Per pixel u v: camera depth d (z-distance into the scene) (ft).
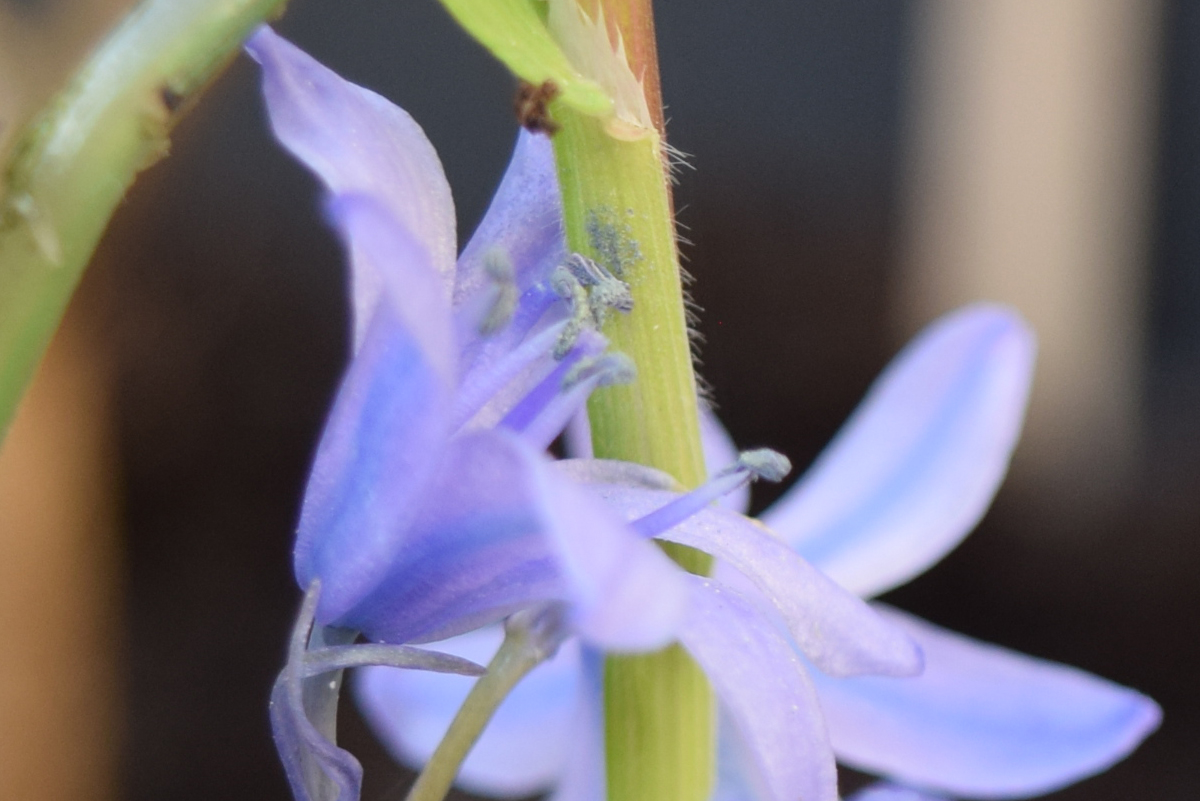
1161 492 1.87
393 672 0.71
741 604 0.55
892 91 1.80
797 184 1.77
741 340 1.75
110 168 0.52
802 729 0.55
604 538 0.49
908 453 0.69
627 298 0.57
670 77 1.72
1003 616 1.85
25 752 1.43
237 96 1.51
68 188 0.52
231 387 1.58
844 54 1.77
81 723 1.47
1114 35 1.81
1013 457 1.88
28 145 0.52
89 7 1.08
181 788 1.53
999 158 1.83
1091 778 1.70
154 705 1.53
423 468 0.54
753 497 1.67
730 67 1.75
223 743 1.55
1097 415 1.90
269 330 1.60
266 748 1.57
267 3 0.53
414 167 0.56
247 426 1.59
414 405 0.54
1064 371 1.90
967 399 0.69
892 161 1.80
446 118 1.56
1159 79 1.84
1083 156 1.85
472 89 1.56
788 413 1.75
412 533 0.55
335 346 1.62
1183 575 1.83
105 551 1.51
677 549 0.57
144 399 1.54
